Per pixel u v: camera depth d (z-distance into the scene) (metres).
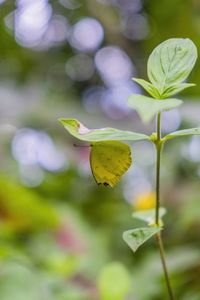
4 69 1.51
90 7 1.35
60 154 1.45
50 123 1.40
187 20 1.23
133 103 0.49
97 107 1.50
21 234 1.18
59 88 1.54
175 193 1.26
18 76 1.52
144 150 1.39
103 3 1.35
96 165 0.55
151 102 0.49
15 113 1.37
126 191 1.44
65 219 1.22
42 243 1.15
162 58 0.53
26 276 0.95
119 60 1.48
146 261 1.08
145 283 0.99
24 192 1.11
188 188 1.27
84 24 1.44
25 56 1.49
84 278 0.99
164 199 1.26
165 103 0.49
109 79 1.51
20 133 1.43
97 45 1.48
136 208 1.17
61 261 0.95
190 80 1.12
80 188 1.43
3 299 0.91
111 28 1.38
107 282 0.78
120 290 0.78
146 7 1.33
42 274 0.96
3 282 0.93
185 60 0.53
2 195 1.11
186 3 1.26
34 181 1.44
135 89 1.44
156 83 0.53
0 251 0.89
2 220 1.13
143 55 1.37
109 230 1.27
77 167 1.44
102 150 0.55
